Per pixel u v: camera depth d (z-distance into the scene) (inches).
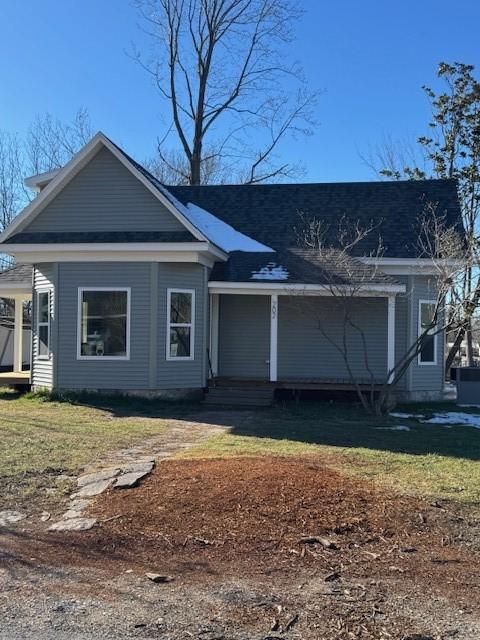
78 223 595.8
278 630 155.4
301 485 264.5
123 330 577.0
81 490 272.1
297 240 671.1
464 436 435.5
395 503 255.0
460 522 240.4
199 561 199.9
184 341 594.9
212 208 747.4
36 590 177.6
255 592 177.6
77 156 585.0
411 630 156.4
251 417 503.5
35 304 621.0
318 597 174.9
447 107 1095.6
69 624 157.2
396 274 642.2
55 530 225.1
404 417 529.3
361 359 645.9
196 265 596.4
